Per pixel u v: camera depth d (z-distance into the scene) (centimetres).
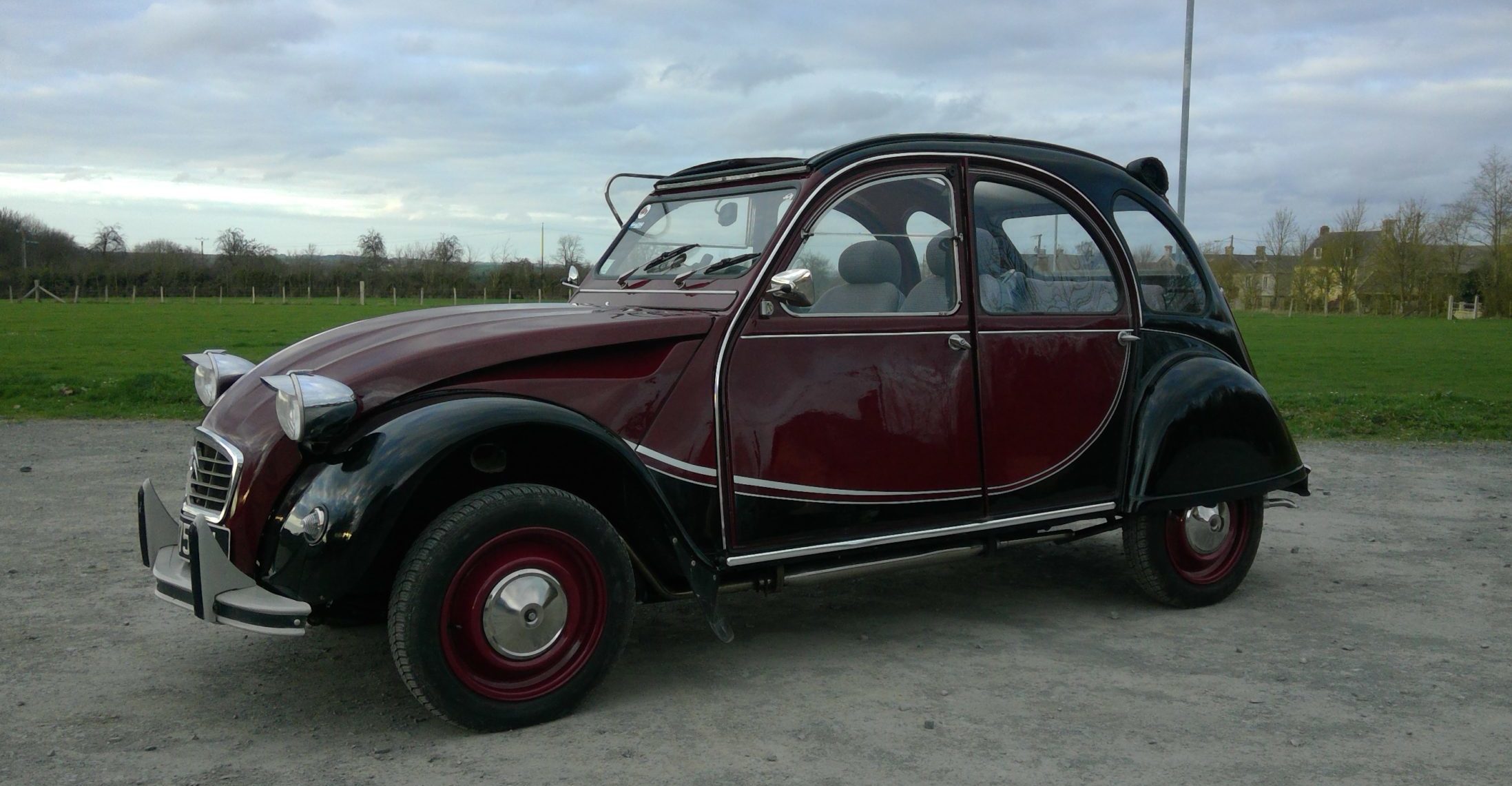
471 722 328
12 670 395
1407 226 5806
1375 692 378
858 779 303
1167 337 481
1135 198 484
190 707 361
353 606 354
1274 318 5481
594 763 313
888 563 409
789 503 384
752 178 423
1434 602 501
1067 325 447
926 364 411
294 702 366
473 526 322
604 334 360
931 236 421
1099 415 455
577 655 348
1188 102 1114
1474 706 364
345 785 298
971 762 315
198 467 359
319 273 6259
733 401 374
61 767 310
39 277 5834
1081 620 471
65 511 674
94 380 1439
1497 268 5397
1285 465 498
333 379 332
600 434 338
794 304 372
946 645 434
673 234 449
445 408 325
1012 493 433
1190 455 464
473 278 6144
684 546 355
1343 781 303
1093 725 345
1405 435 1126
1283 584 535
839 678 392
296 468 331
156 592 354
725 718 350
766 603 498
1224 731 340
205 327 3200
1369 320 5031
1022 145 458
